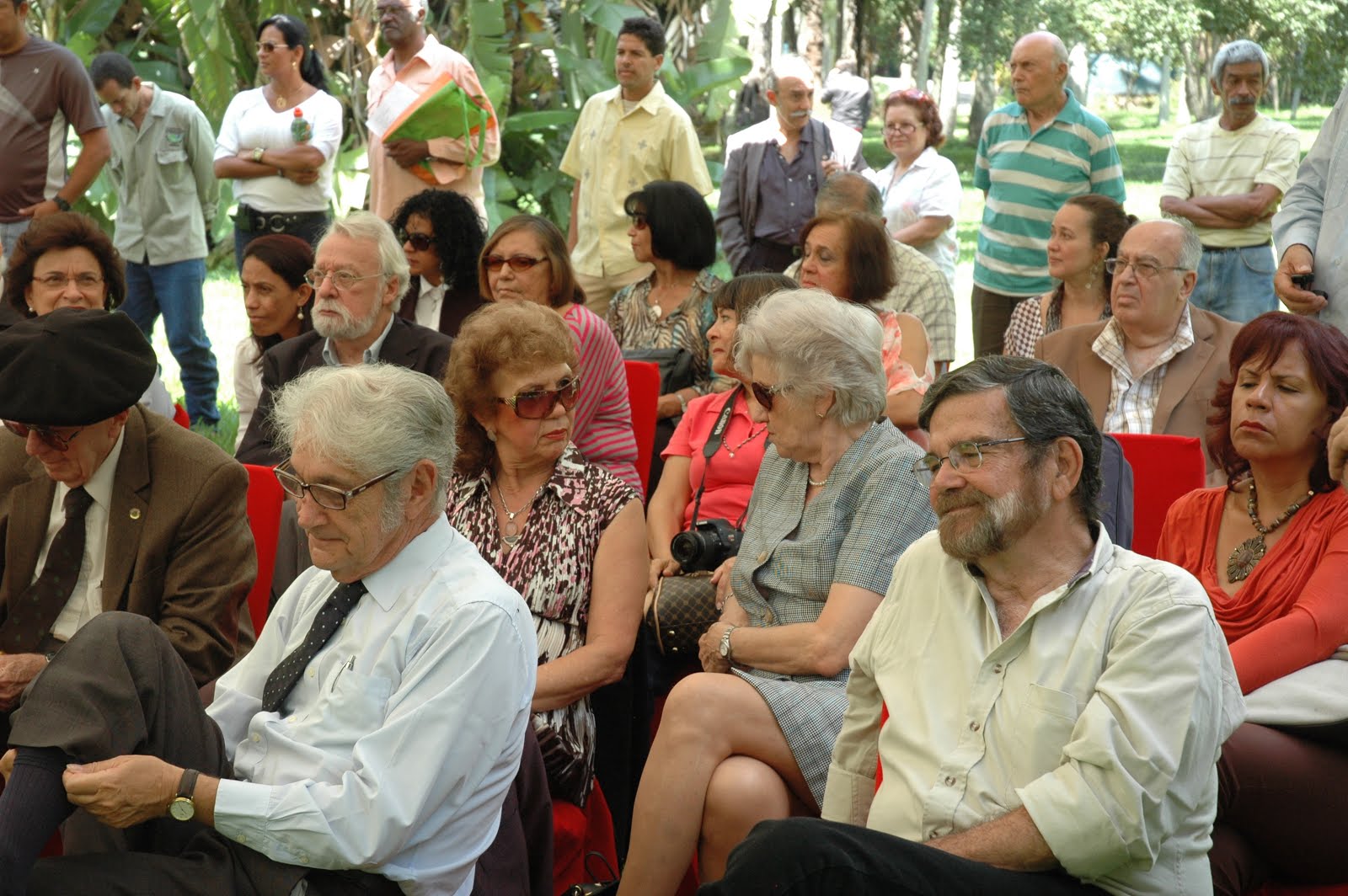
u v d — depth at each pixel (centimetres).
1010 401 242
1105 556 245
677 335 563
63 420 298
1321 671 289
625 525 337
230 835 233
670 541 423
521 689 250
